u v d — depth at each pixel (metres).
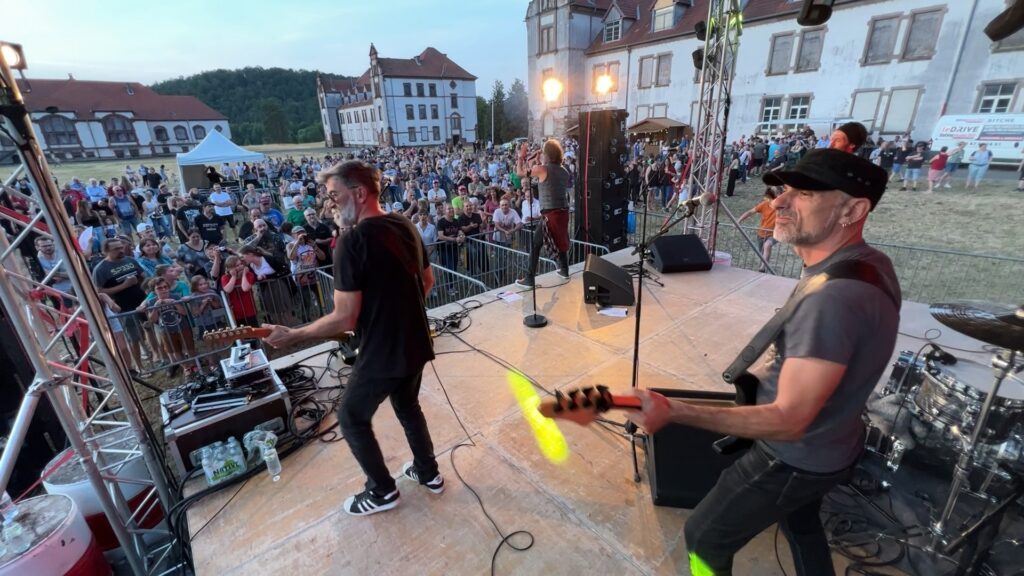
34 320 2.56
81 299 2.40
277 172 23.08
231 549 2.32
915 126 19.94
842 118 21.84
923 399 2.40
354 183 2.04
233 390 3.03
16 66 2.09
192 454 2.83
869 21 20.30
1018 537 2.11
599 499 2.55
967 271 7.43
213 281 6.05
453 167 21.45
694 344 4.20
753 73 24.45
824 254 1.34
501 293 5.58
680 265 6.02
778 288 5.46
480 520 2.44
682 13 27.55
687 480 2.37
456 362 4.00
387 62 57.81
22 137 2.05
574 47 32.41
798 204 1.32
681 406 1.20
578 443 3.00
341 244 2.00
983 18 17.64
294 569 2.21
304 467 2.87
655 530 2.34
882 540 2.20
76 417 2.69
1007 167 15.62
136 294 5.55
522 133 58.88
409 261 2.13
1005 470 2.08
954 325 1.84
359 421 2.23
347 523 2.45
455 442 3.03
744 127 25.36
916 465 2.49
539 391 3.57
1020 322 1.71
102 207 12.52
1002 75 17.59
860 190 1.20
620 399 1.20
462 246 7.97
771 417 1.16
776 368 1.40
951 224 10.69
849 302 1.14
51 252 5.46
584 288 5.05
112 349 2.58
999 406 2.05
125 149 61.62
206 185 19.53
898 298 1.24
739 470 1.48
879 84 20.58
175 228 9.58
